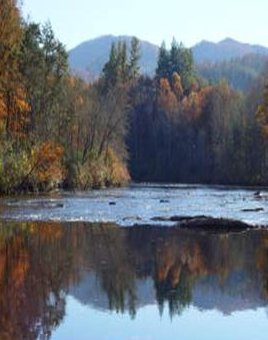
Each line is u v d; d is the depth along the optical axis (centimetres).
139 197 6894
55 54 8631
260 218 4509
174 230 3825
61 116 8631
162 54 18512
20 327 1628
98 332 1598
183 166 14338
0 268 2436
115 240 3338
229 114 13738
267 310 1820
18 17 6900
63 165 8006
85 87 10412
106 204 5725
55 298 1941
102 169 9300
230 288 2122
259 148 11931
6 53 6756
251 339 1557
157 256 2808
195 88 17588
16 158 6781
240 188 10100
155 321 1703
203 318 1734
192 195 7462
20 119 7294
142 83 17212
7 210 4994
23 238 3362
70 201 6050
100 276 2303
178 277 2319
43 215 4634
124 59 17400
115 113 10238
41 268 2445
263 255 2870
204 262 2664
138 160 14812
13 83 7069
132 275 2339
